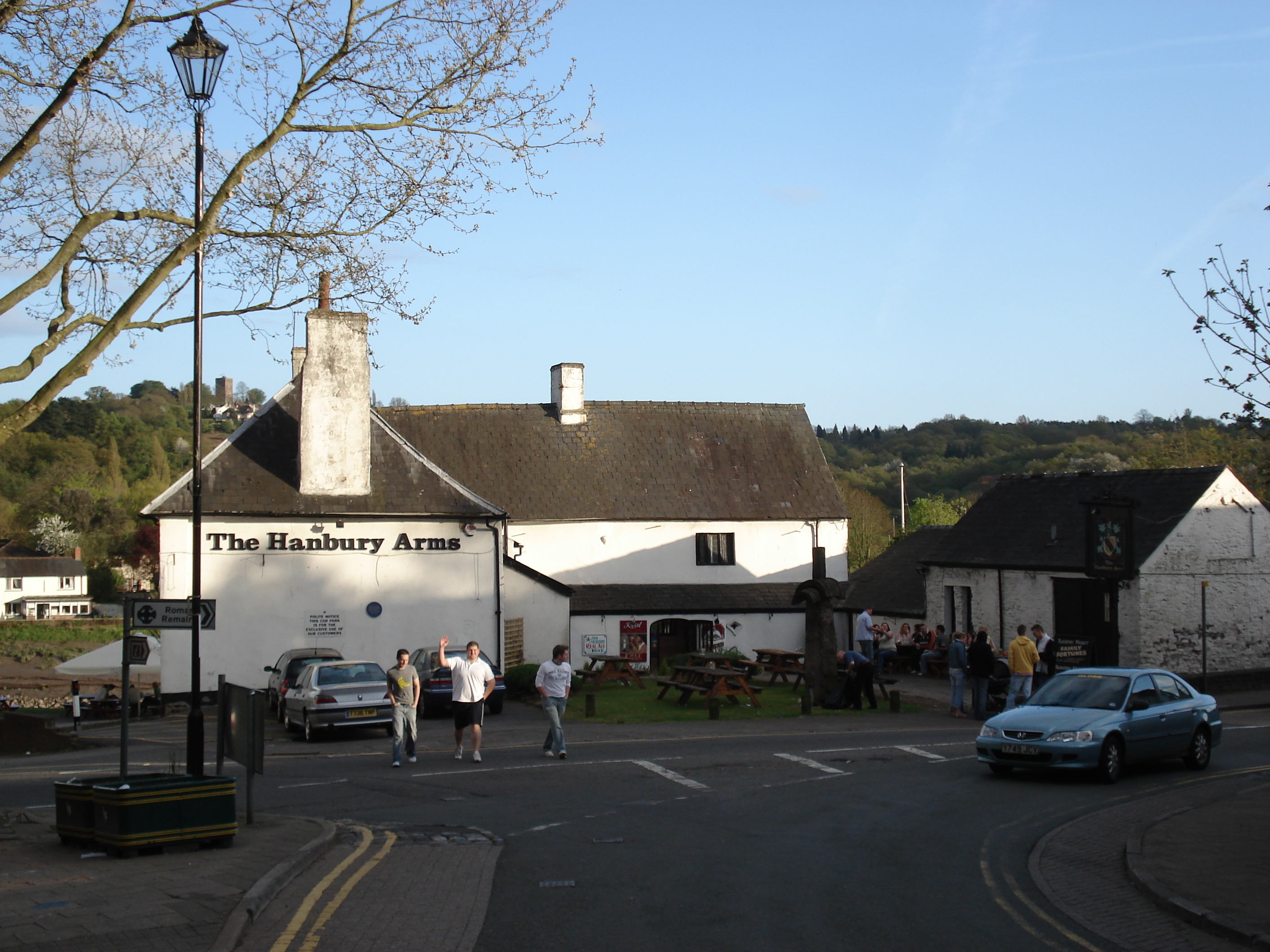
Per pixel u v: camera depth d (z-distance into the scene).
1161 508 31.92
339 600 29.39
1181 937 8.35
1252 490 32.16
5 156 12.64
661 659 38.44
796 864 10.63
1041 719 16.23
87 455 125.31
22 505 116.56
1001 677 24.52
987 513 37.72
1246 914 8.70
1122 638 30.88
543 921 8.50
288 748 20.72
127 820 10.07
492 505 30.77
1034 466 102.31
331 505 29.45
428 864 10.44
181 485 28.89
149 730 25.38
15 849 10.51
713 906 9.00
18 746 24.97
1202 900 9.15
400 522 29.98
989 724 16.62
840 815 13.34
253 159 13.60
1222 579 31.52
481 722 18.16
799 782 15.82
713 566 40.56
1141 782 16.05
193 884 8.98
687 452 42.41
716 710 24.08
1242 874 10.06
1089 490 34.91
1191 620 30.92
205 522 28.64
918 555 42.84
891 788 15.30
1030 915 8.92
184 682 28.50
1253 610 31.83
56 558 105.56
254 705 12.20
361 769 17.44
